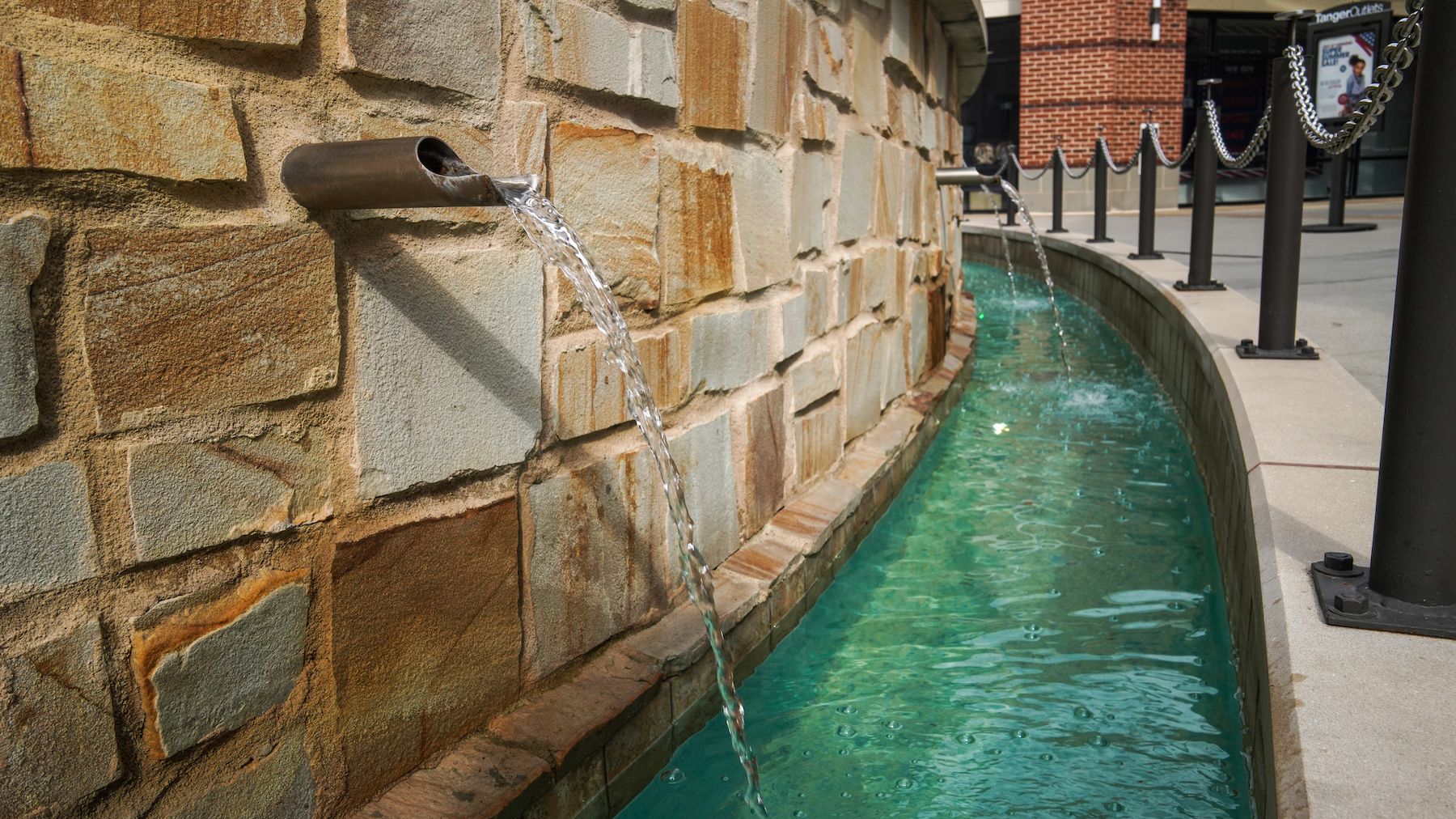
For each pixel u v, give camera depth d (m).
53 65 1.11
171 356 1.26
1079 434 5.29
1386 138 18.31
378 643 1.62
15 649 1.12
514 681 1.95
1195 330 5.12
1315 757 1.54
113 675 1.23
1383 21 10.86
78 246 1.15
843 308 3.81
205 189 1.30
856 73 4.00
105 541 1.20
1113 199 16.70
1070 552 3.63
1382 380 4.39
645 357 2.32
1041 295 11.23
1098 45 16.27
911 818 2.12
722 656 1.93
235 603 1.37
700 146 2.58
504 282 1.84
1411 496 1.96
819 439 3.57
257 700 1.42
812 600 3.15
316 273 1.45
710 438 2.68
